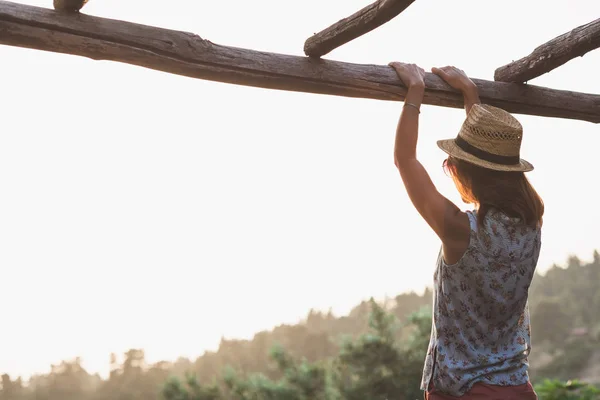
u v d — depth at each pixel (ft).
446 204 6.77
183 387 56.59
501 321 6.84
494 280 6.69
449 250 6.77
